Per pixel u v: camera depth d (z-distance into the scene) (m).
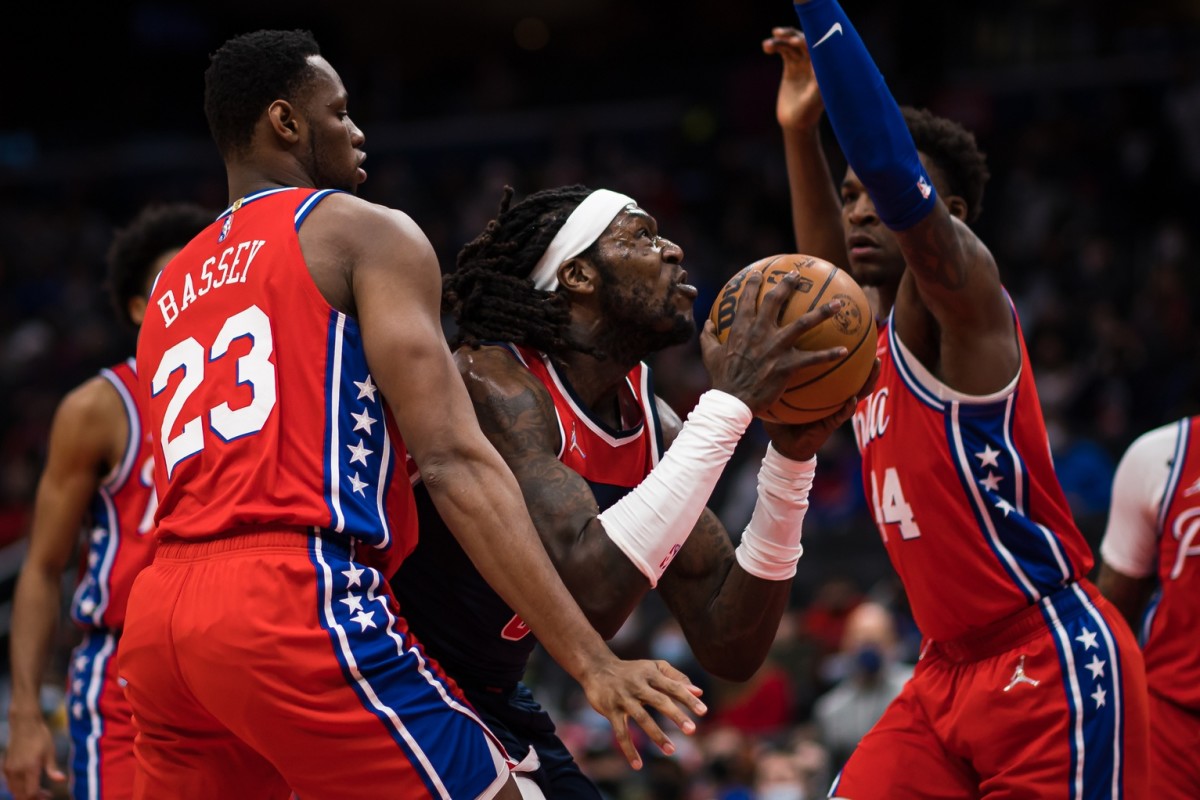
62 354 16.27
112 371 4.42
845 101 3.12
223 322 2.86
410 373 2.76
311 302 2.80
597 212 3.26
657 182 17.20
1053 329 12.62
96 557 4.34
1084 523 9.48
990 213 15.79
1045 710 3.47
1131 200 15.11
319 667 2.64
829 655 8.46
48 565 4.39
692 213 17.38
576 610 2.72
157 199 19.67
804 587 10.34
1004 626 3.55
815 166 4.16
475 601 3.22
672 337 3.30
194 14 26.02
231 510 2.72
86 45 25.20
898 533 3.67
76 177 20.30
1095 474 10.27
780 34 4.10
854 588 10.14
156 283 3.10
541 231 3.26
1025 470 3.52
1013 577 3.52
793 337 2.94
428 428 2.75
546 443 3.09
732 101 18.56
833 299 3.03
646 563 2.88
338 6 25.94
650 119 19.09
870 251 3.82
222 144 3.14
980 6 19.42
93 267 18.44
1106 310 12.59
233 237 2.94
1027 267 14.45
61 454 4.36
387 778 2.69
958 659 3.63
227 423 2.78
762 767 6.53
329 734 2.66
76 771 4.23
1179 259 13.78
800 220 4.22
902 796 3.64
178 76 25.70
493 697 3.38
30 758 4.29
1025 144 16.12
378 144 20.05
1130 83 16.80
